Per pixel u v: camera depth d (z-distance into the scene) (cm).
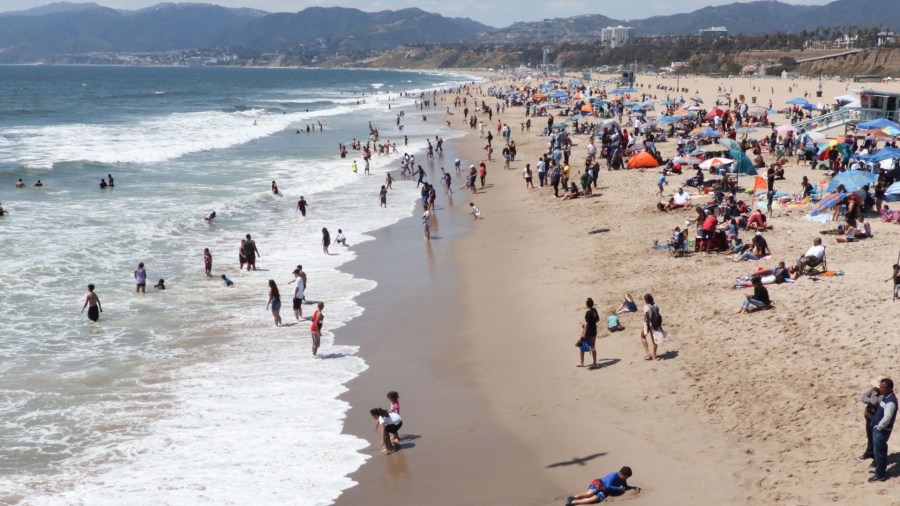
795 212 2819
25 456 1318
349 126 8612
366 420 1473
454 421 1455
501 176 4619
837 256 2181
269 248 2938
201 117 9338
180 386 1628
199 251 2855
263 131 7625
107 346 1862
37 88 18425
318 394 1594
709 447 1250
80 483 1230
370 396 1585
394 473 1265
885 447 1059
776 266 2153
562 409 1464
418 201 3944
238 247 2941
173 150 5703
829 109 6425
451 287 2364
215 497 1188
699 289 2041
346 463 1302
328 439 1390
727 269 2202
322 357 1811
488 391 1586
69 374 1683
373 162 5450
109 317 2080
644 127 5797
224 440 1381
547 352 1761
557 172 3706
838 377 1395
